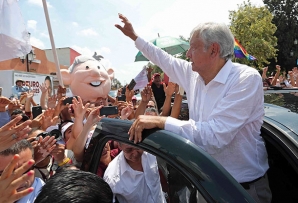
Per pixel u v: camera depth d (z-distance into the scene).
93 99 4.71
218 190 1.07
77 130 2.62
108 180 1.71
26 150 1.60
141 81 5.16
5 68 14.34
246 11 22.52
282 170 1.70
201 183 1.09
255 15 22.61
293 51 34.91
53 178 1.10
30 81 10.51
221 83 1.59
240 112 1.48
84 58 4.93
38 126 2.87
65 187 1.02
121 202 1.71
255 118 1.58
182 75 2.06
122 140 1.48
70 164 1.99
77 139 1.91
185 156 1.17
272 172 1.77
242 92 1.50
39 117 2.96
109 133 1.59
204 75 1.67
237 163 1.59
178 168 1.17
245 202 1.04
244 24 22.17
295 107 1.93
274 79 7.21
